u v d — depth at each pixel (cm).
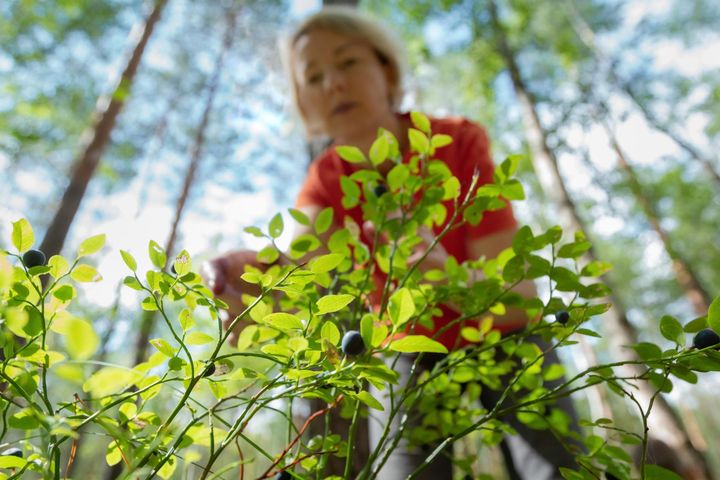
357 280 72
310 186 144
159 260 52
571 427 102
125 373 32
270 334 62
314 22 159
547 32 989
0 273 34
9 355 45
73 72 839
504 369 77
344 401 66
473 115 1032
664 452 92
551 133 770
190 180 933
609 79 1033
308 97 161
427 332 113
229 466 48
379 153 70
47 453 42
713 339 48
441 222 76
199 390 55
